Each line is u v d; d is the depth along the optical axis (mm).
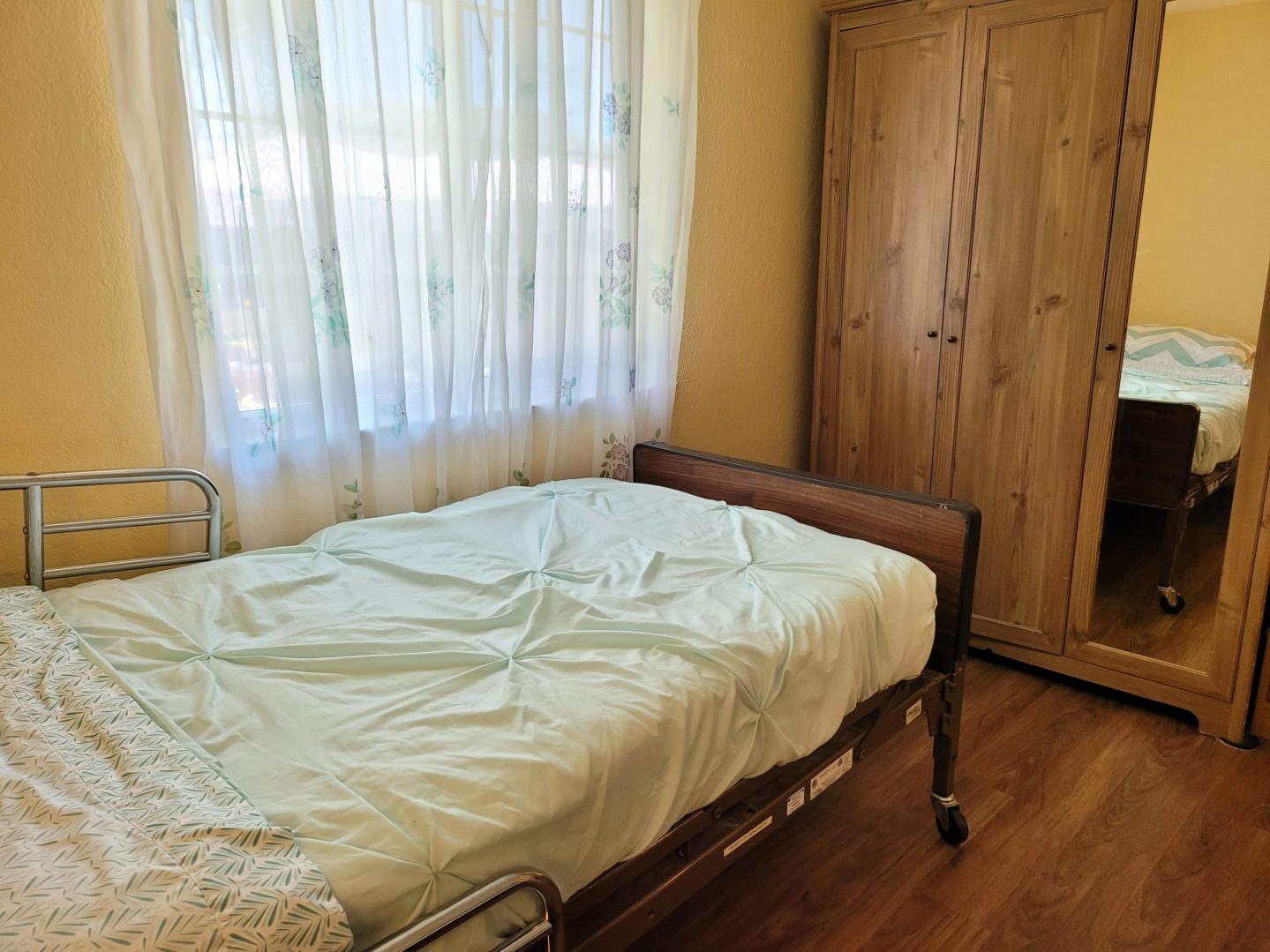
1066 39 2295
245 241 1679
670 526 1877
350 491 1924
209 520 1673
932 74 2551
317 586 1506
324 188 1749
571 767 1017
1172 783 2084
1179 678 2324
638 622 1369
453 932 880
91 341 1629
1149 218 2238
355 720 1095
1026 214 2439
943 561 1751
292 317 1761
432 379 2047
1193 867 1794
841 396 2947
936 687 1756
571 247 2254
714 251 2752
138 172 1562
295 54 1676
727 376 2908
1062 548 2520
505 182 2031
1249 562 2162
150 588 1444
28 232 1531
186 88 1582
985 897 1714
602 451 2451
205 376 1695
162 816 842
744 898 1712
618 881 1106
